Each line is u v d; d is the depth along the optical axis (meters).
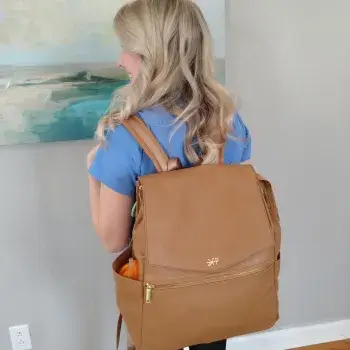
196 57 1.10
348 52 1.70
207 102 1.12
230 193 1.11
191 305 1.11
